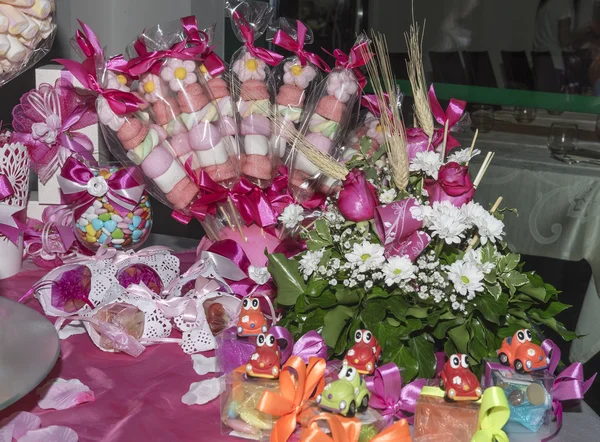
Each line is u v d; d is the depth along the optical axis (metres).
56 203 1.57
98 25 2.84
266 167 1.24
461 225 0.94
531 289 1.00
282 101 1.28
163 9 3.11
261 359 0.88
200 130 1.18
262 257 1.25
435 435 0.84
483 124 2.78
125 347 1.11
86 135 1.54
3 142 1.41
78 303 1.23
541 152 2.51
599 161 2.39
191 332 1.14
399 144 1.00
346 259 1.01
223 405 0.91
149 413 0.95
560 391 0.95
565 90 3.37
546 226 2.38
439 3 4.43
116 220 1.34
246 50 1.29
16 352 0.88
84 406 0.97
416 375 0.95
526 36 4.30
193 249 1.66
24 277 1.47
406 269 0.93
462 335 0.97
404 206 0.96
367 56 1.19
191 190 1.23
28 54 1.25
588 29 3.44
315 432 0.77
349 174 1.01
